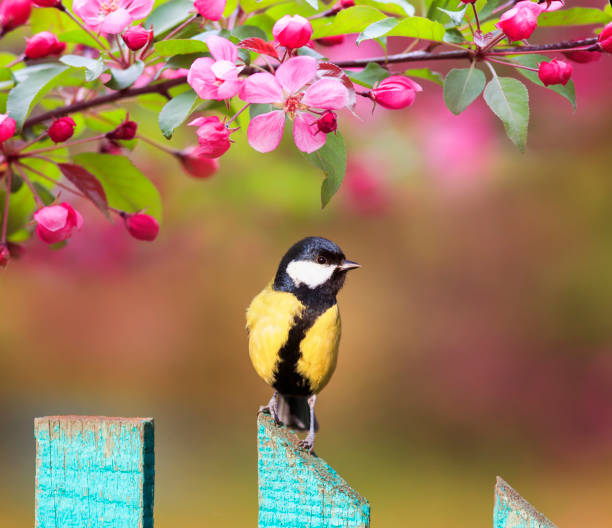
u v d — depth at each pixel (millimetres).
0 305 18438
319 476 3928
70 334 23625
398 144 10578
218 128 3939
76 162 5219
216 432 19844
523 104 4109
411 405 20672
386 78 4250
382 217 11469
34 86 4191
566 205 13641
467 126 11344
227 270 24781
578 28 9922
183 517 13609
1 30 4996
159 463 16875
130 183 5324
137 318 24781
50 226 4477
